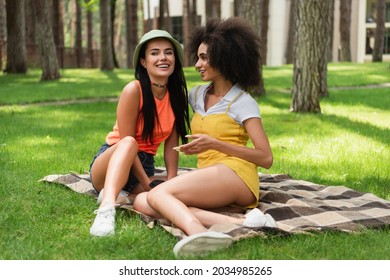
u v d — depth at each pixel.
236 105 4.61
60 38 31.75
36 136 9.12
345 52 30.91
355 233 4.21
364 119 11.37
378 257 3.83
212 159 4.68
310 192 5.34
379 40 29.97
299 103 12.23
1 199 5.15
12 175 6.11
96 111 12.70
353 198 5.23
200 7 39.69
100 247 3.93
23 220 4.56
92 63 34.88
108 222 4.19
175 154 5.17
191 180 4.35
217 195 4.42
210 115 4.69
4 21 31.73
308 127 10.23
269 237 4.07
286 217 4.54
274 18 37.97
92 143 8.50
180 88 5.05
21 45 24.66
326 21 11.97
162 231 4.21
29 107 13.56
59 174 6.09
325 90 15.09
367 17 41.88
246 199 4.59
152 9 41.72
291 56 33.66
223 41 4.56
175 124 5.12
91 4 26.52
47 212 4.77
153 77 4.88
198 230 3.95
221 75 4.65
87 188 5.48
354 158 7.33
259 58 4.72
